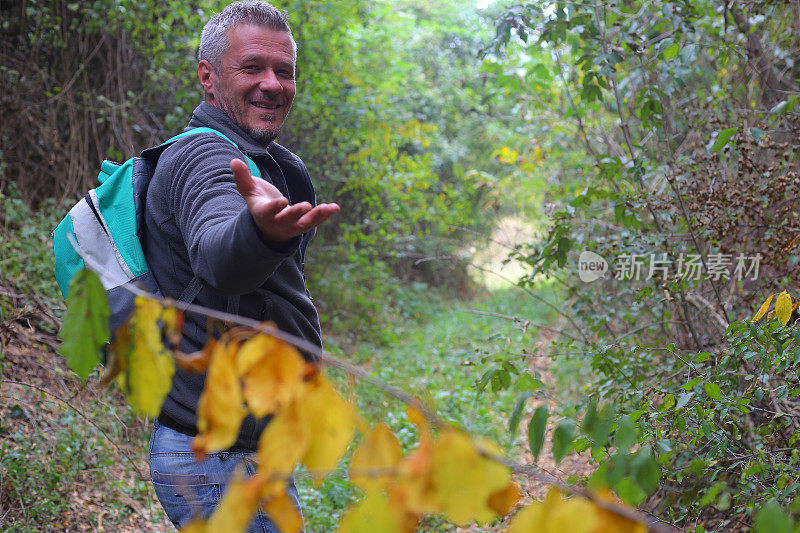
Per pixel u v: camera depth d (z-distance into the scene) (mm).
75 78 7809
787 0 4078
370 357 9312
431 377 7934
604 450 2018
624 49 3955
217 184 1798
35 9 7785
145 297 897
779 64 4535
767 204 3346
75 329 878
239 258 1471
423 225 13797
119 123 7977
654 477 1245
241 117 2299
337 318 9688
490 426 5793
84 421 4891
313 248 10500
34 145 7707
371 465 793
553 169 8703
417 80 14625
